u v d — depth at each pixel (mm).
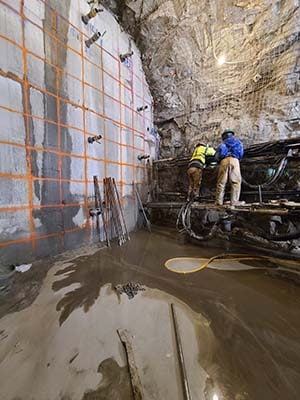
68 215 3078
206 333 1430
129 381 1058
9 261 2316
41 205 2678
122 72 4328
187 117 5301
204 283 2188
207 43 4574
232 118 4559
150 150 5582
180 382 1054
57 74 2852
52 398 975
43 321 1529
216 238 3898
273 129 3918
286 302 1830
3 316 1583
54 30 2799
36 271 2389
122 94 4336
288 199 3369
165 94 5457
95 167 3584
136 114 4902
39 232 2658
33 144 2561
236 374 1105
